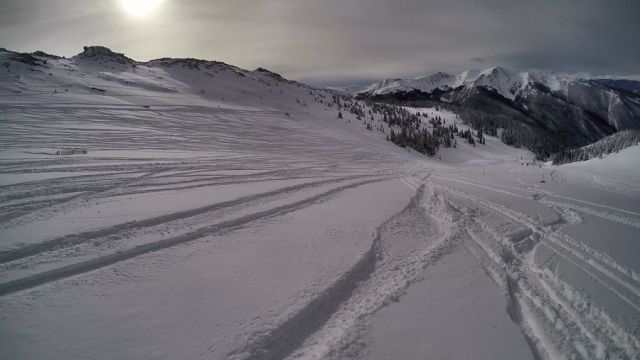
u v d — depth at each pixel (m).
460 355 4.66
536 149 122.06
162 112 48.38
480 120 151.00
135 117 40.25
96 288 5.90
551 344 4.91
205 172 16.97
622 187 19.67
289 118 71.88
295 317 5.36
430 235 9.53
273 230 9.20
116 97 58.03
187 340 4.75
